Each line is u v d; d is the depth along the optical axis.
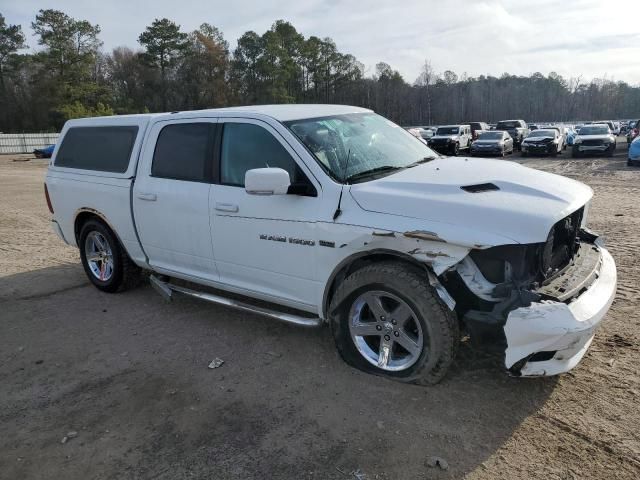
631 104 129.25
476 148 27.30
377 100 102.19
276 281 4.04
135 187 4.94
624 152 27.45
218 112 4.41
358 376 3.66
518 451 2.80
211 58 85.56
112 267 5.59
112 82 89.00
